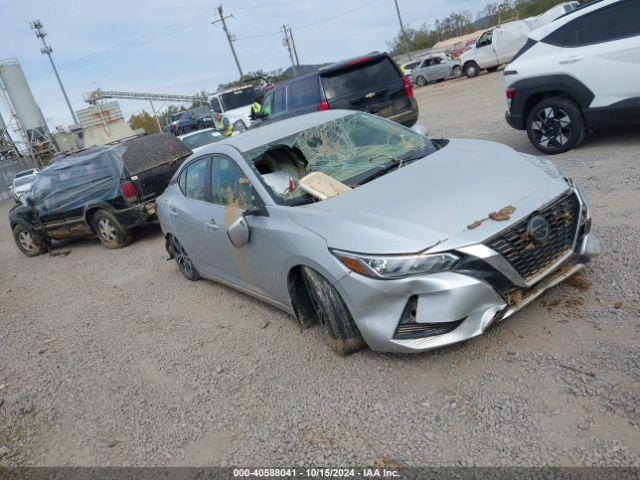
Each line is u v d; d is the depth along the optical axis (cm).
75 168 955
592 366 303
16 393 473
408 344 321
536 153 767
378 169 420
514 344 340
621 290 364
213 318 525
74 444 373
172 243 634
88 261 935
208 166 505
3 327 686
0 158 4838
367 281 321
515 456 259
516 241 317
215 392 389
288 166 461
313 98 1001
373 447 291
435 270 305
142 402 404
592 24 655
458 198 340
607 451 247
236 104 2241
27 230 1097
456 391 314
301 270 379
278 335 446
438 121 1350
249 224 418
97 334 569
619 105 642
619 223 471
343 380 355
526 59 723
